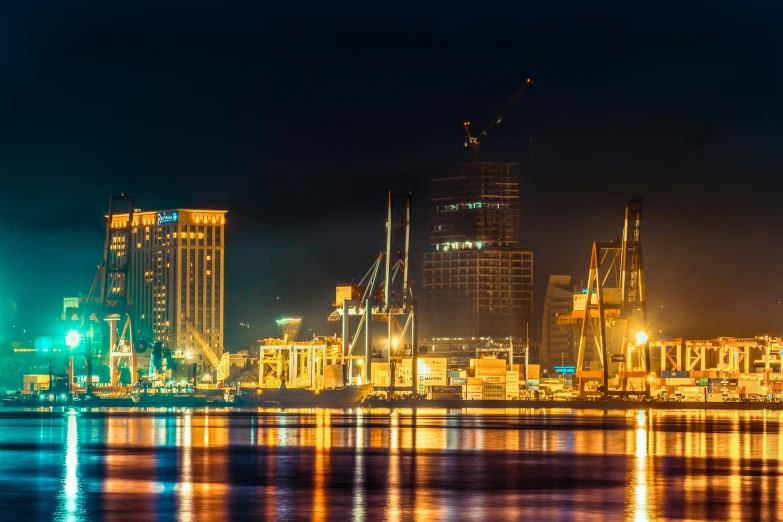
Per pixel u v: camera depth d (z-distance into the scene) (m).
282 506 112.12
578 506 113.31
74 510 108.50
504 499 118.88
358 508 110.88
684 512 109.19
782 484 133.50
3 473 143.50
